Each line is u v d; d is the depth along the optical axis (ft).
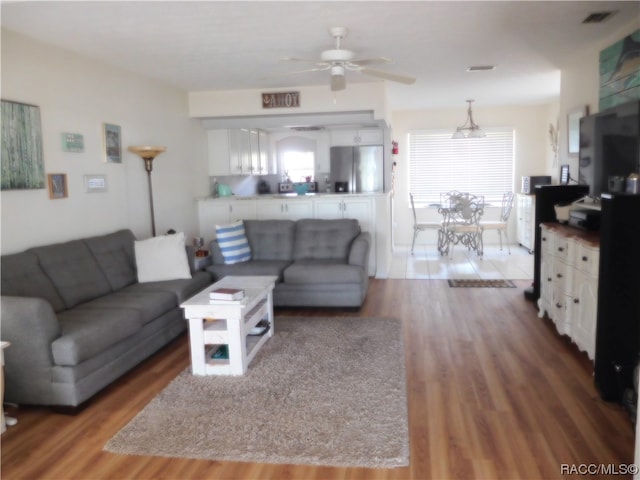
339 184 25.26
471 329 13.94
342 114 20.77
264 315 13.38
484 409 9.27
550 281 13.94
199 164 21.75
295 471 7.52
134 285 14.07
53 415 9.50
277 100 20.07
